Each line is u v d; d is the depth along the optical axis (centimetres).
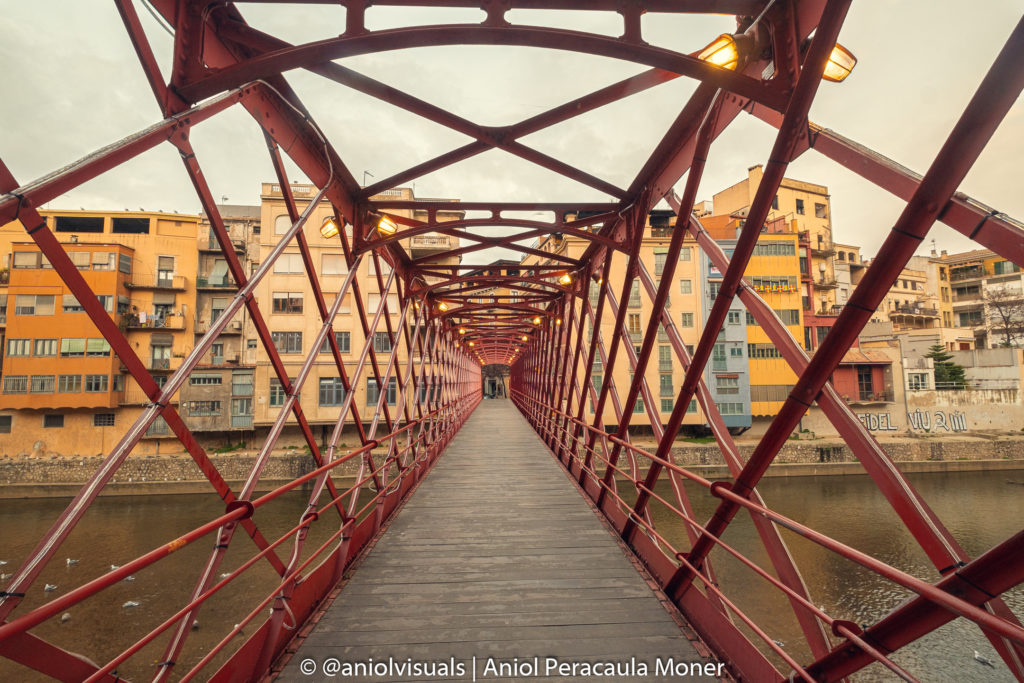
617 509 605
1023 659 154
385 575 466
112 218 2711
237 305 318
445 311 1330
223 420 2592
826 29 229
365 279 2758
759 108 323
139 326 2583
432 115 428
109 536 1709
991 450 2625
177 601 1272
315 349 446
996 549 145
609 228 703
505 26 301
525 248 839
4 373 2338
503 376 5866
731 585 1405
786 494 2172
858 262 4162
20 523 1839
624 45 302
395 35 297
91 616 1195
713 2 308
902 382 2975
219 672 263
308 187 2742
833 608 1285
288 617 343
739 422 2723
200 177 298
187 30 298
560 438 1096
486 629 364
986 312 4309
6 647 161
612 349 656
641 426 2855
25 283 2392
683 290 2823
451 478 914
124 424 2473
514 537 577
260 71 299
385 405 694
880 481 219
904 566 1504
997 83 157
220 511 1955
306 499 2147
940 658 1089
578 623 373
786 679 257
